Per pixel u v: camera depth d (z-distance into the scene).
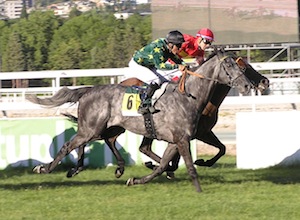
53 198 8.96
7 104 13.04
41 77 13.19
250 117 11.84
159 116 9.36
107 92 9.81
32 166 12.38
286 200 8.52
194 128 9.34
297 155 11.80
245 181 10.18
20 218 7.70
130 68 10.13
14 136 12.45
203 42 10.48
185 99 9.30
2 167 12.43
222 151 10.50
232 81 9.12
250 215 7.62
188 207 8.08
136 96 9.57
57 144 12.31
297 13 26.02
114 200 8.71
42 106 10.38
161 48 9.77
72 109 14.74
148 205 8.27
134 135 12.23
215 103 9.84
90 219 7.57
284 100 12.84
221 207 8.04
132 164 12.26
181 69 9.48
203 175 10.98
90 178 10.89
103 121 9.77
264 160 11.84
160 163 9.62
